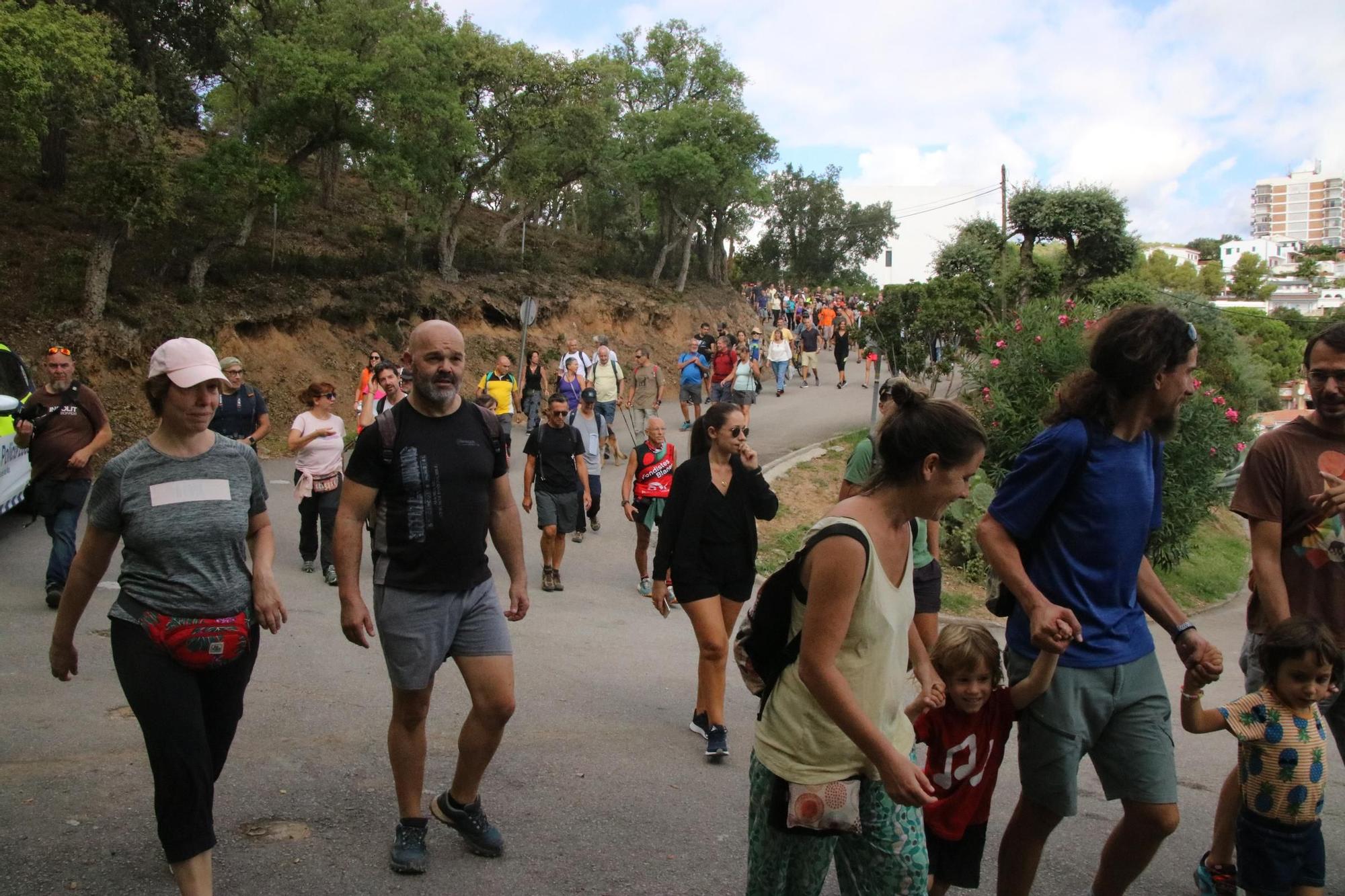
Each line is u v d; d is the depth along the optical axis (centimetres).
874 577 274
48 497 784
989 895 412
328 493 937
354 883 393
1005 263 2414
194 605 357
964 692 339
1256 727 366
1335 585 387
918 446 275
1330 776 607
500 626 411
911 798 261
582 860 423
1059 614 308
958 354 1631
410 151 2216
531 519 1360
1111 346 327
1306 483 387
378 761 520
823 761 285
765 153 3634
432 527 391
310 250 2427
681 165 3353
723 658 562
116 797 457
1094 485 328
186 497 359
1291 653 361
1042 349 1476
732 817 477
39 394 793
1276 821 371
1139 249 2517
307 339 2123
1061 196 2427
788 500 1494
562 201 3950
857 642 278
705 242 4128
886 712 285
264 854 412
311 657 700
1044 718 335
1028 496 331
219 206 2011
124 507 357
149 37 2367
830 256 6328
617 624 885
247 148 2036
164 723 345
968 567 1234
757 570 1178
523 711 619
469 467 399
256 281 2123
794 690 288
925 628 627
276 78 2005
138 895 375
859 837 293
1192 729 373
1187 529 1380
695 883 407
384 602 393
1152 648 342
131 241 1989
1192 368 334
